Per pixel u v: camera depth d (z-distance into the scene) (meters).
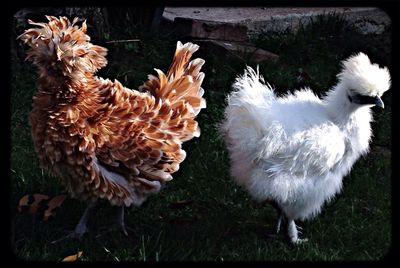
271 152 1.58
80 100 1.55
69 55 1.52
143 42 2.48
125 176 1.58
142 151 1.57
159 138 1.58
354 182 1.93
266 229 1.78
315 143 1.58
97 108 1.56
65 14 2.35
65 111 1.53
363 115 1.65
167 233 1.72
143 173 1.59
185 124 1.61
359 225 1.79
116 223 1.71
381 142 2.17
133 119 1.57
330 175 1.64
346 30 2.76
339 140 1.61
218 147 2.05
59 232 1.71
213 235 1.73
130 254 1.62
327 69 2.55
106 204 1.78
